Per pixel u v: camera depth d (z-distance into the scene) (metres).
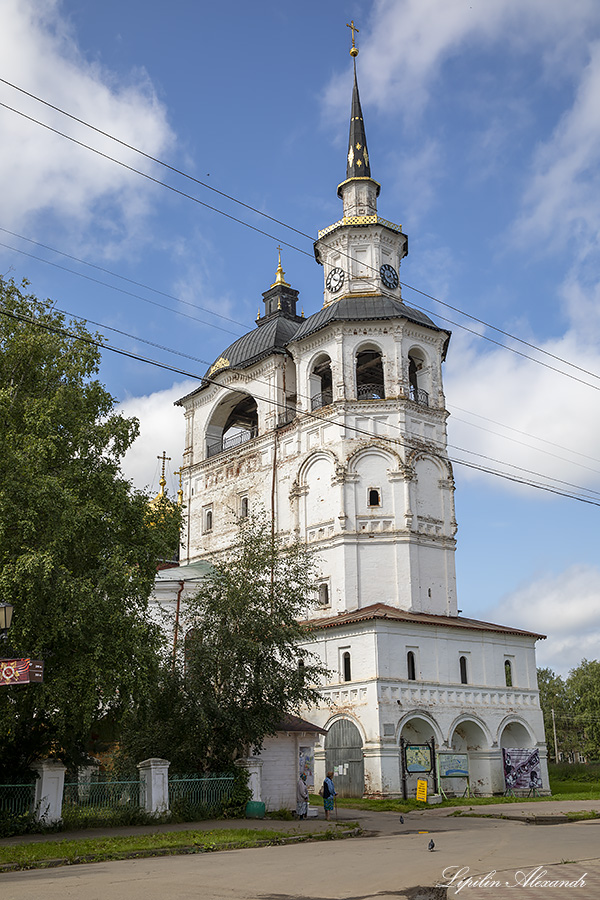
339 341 53.75
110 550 28.36
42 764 25.50
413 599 49.00
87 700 24.89
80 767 32.94
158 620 47.84
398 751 43.47
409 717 44.53
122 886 15.03
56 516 25.78
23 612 24.30
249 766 31.64
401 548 49.94
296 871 17.23
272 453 56.78
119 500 29.44
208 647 32.38
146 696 26.78
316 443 53.75
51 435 26.94
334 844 23.62
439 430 54.34
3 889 14.74
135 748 31.61
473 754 48.09
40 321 30.58
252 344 61.59
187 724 31.02
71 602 25.14
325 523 51.81
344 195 61.00
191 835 23.62
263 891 14.57
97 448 29.88
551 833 26.11
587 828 28.12
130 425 30.95
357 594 49.44
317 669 34.59
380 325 53.91
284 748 36.34
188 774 30.88
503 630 50.50
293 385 59.00
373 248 58.03
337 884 15.41
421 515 51.56
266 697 32.62
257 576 35.78
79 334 31.58
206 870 17.50
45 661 26.19
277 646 33.88
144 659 26.73
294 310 64.94
